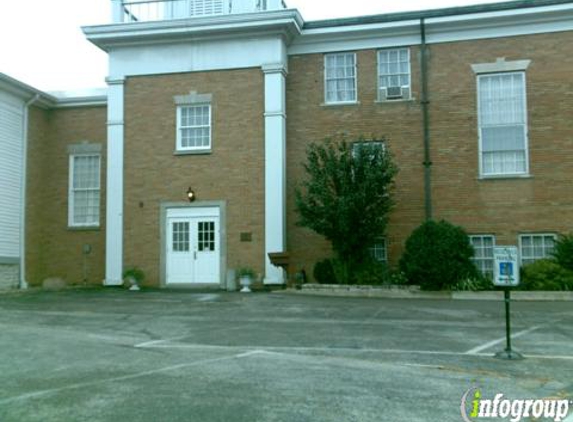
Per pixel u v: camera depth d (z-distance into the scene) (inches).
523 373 330.0
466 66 802.8
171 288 807.7
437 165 800.3
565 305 617.9
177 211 822.5
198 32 817.5
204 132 830.5
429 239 705.0
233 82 821.9
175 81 836.0
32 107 905.5
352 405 258.5
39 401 262.1
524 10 778.2
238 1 841.5
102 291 773.3
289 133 834.8
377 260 778.2
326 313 559.2
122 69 848.3
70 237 916.6
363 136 772.6
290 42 842.8
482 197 785.6
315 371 322.0
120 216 832.9
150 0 859.4
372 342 417.7
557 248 724.7
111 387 284.8
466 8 796.6
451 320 518.9
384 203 732.7
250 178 806.5
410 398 272.1
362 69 829.8
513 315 547.8
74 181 929.5
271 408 251.6
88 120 928.3
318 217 727.1
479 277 709.3
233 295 708.7
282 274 785.6
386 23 815.7
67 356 358.3
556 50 781.3
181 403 257.9
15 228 864.3
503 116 791.7
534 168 776.3
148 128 837.8
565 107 773.3
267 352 379.2
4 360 346.3
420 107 810.8
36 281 904.9
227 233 805.9
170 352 375.2
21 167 879.7
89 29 831.7
